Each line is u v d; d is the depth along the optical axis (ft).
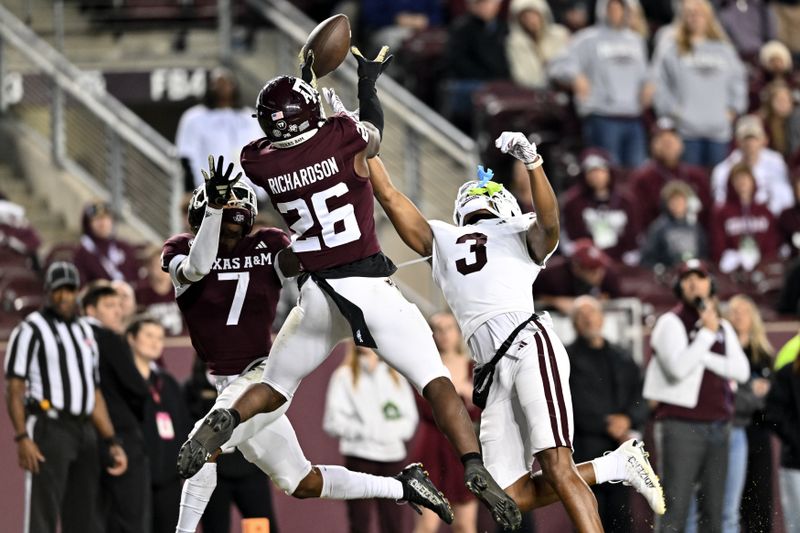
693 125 147.23
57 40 157.89
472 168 131.13
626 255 130.62
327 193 66.08
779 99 152.35
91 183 139.23
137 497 97.76
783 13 178.50
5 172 145.28
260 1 158.20
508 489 71.46
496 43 156.87
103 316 101.71
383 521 106.73
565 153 142.72
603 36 146.00
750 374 105.70
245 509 100.22
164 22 167.22
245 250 71.97
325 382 113.29
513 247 71.77
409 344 66.28
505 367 70.38
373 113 68.95
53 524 94.89
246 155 67.00
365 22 173.58
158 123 173.37
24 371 95.20
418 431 112.27
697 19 148.05
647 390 100.89
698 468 99.60
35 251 124.47
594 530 67.51
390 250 129.18
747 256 132.05
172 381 102.17
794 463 97.71
